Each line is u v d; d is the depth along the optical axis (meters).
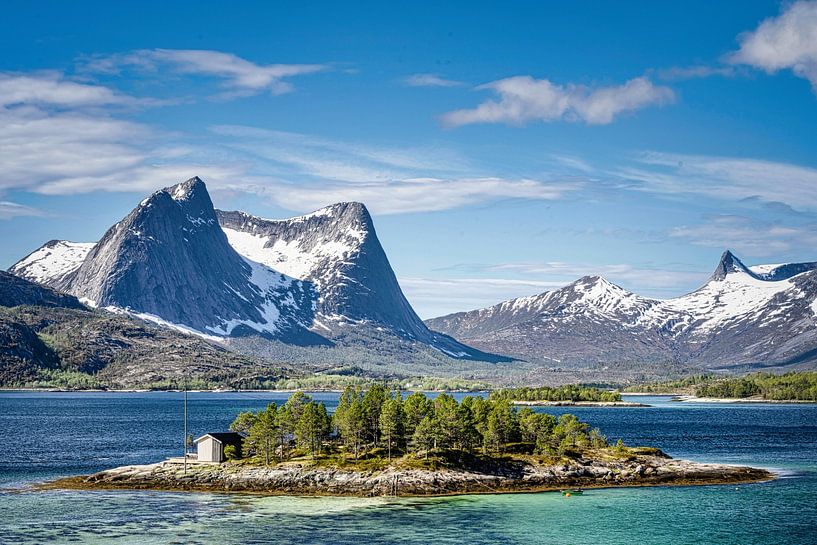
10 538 152.50
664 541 155.50
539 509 178.62
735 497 193.00
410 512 174.38
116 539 152.12
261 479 198.62
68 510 174.00
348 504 181.25
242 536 154.50
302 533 156.88
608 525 165.75
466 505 181.75
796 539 157.38
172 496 188.00
